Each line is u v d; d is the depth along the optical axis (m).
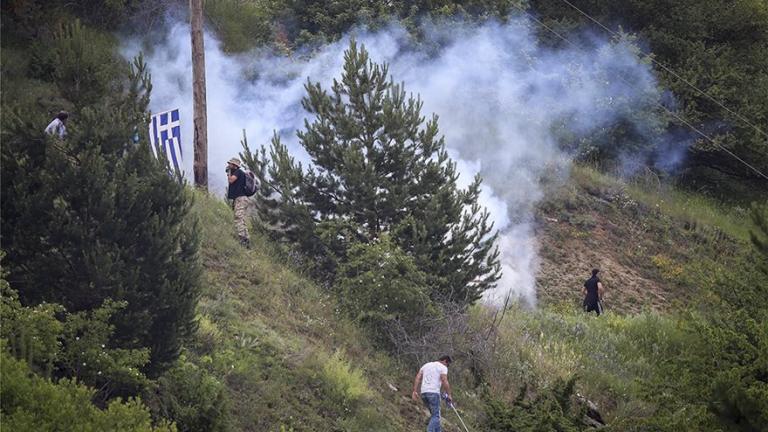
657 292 113.06
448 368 71.62
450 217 77.50
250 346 62.12
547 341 85.94
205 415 50.69
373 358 70.25
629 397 80.75
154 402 51.44
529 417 62.81
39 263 50.34
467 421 67.38
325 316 71.88
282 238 79.56
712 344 62.44
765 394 54.94
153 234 52.69
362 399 63.62
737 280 78.00
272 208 79.81
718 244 124.31
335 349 68.25
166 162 55.00
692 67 138.62
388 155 78.50
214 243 73.06
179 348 53.41
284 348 64.44
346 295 73.44
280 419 57.88
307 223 78.06
